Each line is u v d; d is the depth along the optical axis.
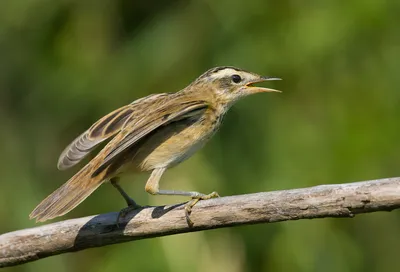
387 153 12.60
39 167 13.89
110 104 13.38
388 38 12.93
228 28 13.15
